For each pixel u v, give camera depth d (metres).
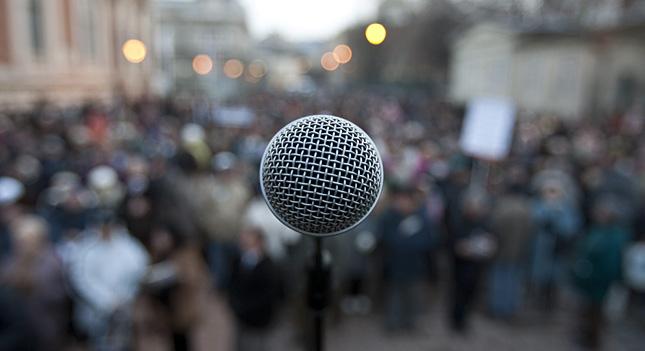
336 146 1.45
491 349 5.59
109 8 21.31
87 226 5.25
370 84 52.84
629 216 6.48
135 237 5.10
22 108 13.09
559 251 6.32
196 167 6.81
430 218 5.79
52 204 5.24
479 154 7.17
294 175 1.45
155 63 28.59
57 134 8.49
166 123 13.09
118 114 13.66
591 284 5.43
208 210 6.15
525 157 10.23
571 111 21.89
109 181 6.18
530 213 5.84
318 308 1.73
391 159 8.05
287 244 5.23
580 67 21.41
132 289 4.48
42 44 15.37
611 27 20.30
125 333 4.54
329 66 33.75
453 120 17.09
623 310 6.45
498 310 6.20
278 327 5.95
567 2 29.39
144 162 7.12
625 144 9.96
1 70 12.76
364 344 5.63
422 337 5.81
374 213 5.97
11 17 13.47
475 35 34.31
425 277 6.93
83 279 4.45
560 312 6.49
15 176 5.97
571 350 5.59
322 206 1.45
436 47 45.16
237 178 6.45
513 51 27.81
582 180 7.56
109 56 21.36
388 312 5.85
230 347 5.48
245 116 11.62
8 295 3.15
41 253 4.07
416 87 46.16
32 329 3.17
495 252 5.84
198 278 4.16
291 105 22.28
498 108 7.07
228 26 52.53
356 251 5.69
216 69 40.22
